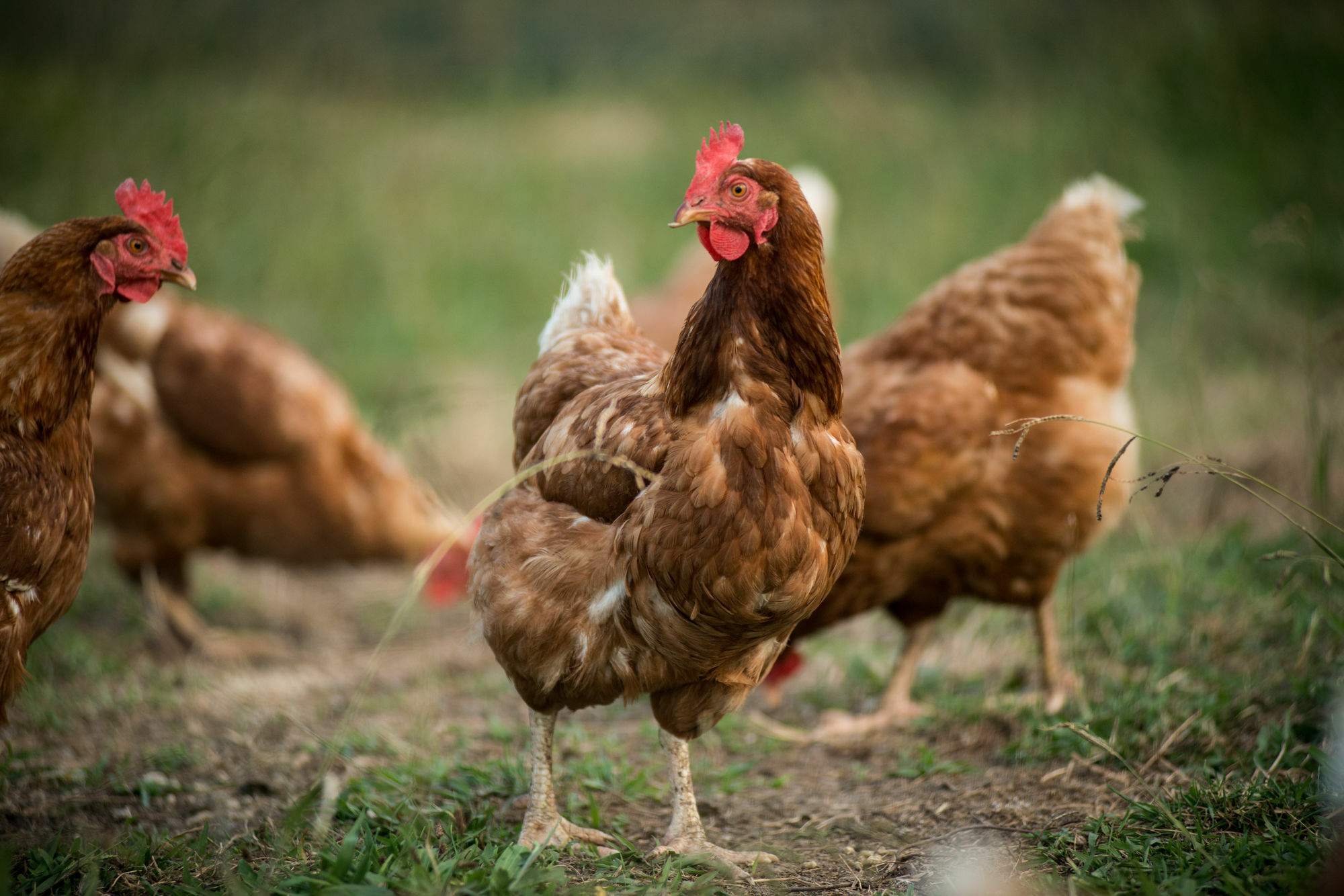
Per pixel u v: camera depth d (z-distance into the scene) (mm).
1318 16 10359
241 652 5582
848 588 4191
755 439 2660
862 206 11938
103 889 2908
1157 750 3648
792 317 2703
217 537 5691
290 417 5488
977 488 4188
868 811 3537
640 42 19094
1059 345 4359
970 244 10836
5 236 5426
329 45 16734
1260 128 9758
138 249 3213
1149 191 9984
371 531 5770
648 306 7352
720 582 2666
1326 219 8531
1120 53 12125
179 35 14320
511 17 19359
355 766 3938
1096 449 4281
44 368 3055
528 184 13344
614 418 2926
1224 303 8398
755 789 3828
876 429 4082
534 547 2986
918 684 4875
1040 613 4461
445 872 2736
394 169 13156
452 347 9961
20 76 12156
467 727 4492
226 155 11891
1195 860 2736
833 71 16422
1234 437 6730
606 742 4180
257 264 10789
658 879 2941
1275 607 4656
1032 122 12766
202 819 3469
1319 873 2533
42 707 4477
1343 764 3074
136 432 5418
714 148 2770
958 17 16297
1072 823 3201
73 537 3123
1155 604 4918
